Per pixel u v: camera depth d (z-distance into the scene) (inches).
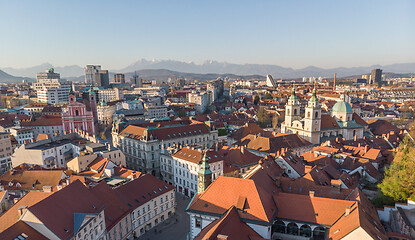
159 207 3486.7
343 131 6422.2
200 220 2369.6
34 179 3577.8
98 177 3742.6
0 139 5477.4
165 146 5196.9
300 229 2257.6
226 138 6633.9
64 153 4921.3
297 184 2817.4
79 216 2251.5
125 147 5610.2
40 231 2074.3
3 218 2458.2
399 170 2795.3
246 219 2142.0
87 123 7308.1
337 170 3585.1
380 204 2723.9
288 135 5472.4
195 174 4126.5
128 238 3016.7
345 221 2028.8
